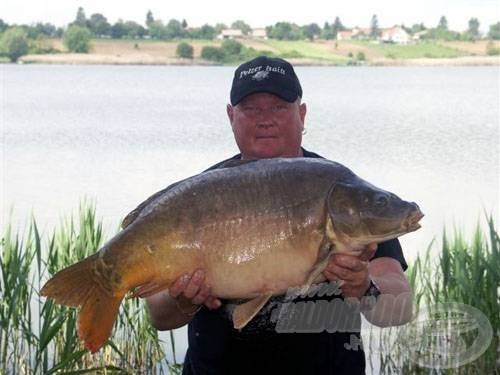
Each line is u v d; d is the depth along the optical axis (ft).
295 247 9.63
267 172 9.83
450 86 158.51
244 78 12.16
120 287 9.83
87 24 212.02
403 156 64.18
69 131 80.07
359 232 9.53
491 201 45.06
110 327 9.86
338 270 9.71
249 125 12.21
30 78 175.73
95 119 92.07
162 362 21.34
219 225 9.71
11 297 19.62
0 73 191.42
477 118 96.37
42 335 18.31
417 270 22.35
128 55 212.43
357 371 11.20
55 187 48.57
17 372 20.30
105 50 213.05
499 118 96.53
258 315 11.10
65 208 41.57
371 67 212.02
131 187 48.73
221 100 123.13
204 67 212.64
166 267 9.76
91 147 68.28
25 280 20.26
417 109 107.65
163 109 105.60
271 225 9.65
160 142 71.46
